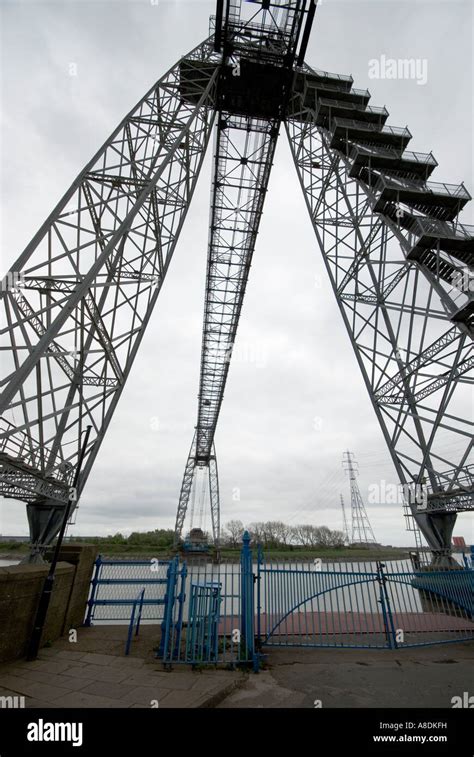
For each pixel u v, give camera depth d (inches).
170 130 664.4
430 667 259.9
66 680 213.8
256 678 233.6
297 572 334.0
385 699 203.0
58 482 465.7
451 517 589.9
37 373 435.2
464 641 331.9
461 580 393.4
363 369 769.6
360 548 2539.4
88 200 529.3
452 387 564.4
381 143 880.9
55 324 388.2
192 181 746.8
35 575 267.7
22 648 253.3
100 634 326.0
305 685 222.8
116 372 568.1
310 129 1027.3
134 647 289.1
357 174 826.8
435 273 632.4
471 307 517.0
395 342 702.5
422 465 619.2
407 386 662.5
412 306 651.5
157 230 631.8
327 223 936.3
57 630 304.7
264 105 884.0
